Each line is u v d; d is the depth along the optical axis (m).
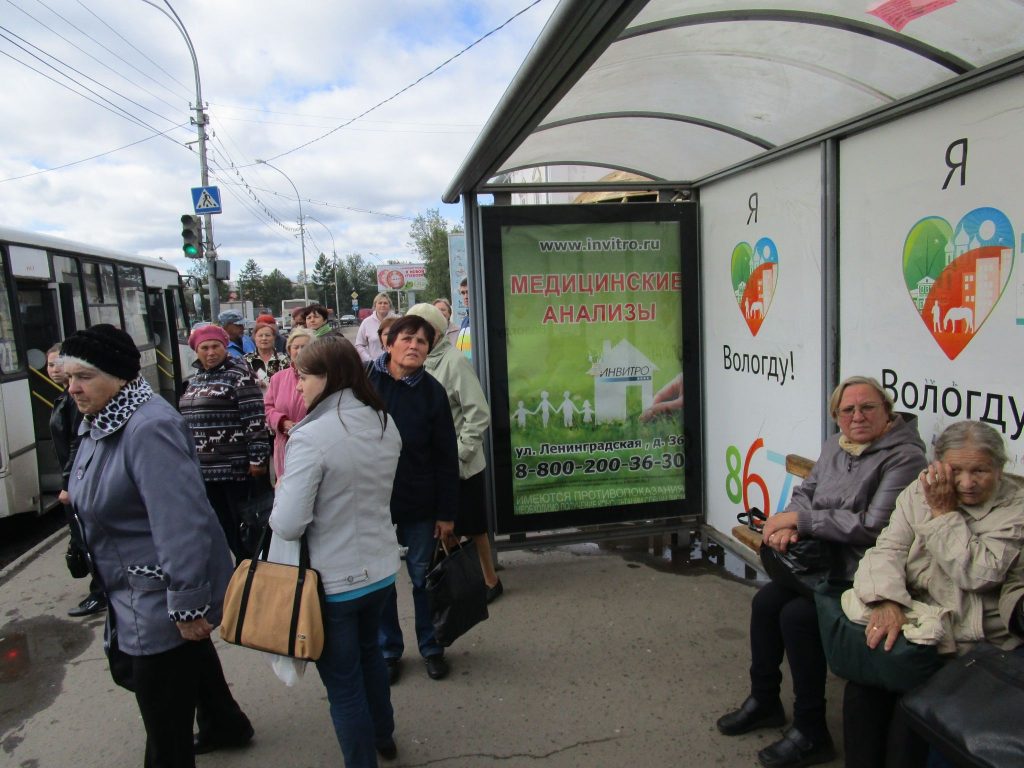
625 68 3.04
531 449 4.50
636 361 4.51
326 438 2.30
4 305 6.28
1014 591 2.05
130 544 2.26
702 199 4.43
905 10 2.39
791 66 2.96
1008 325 2.41
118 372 2.21
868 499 2.60
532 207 4.32
